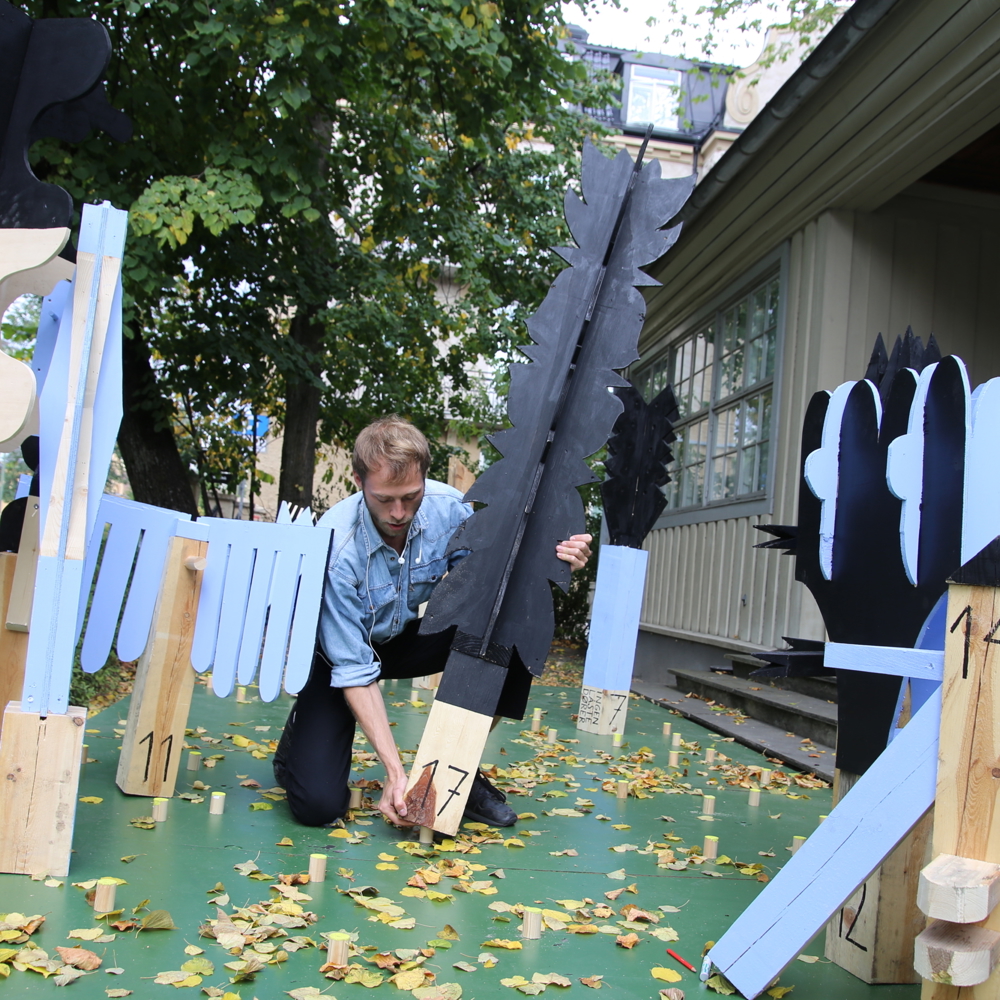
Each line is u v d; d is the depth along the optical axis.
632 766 4.11
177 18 6.43
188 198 5.89
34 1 6.33
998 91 5.01
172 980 1.61
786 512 6.85
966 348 6.78
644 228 2.70
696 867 2.59
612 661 5.07
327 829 2.67
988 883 1.27
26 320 9.62
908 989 1.85
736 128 17.19
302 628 2.60
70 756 2.11
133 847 2.35
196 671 2.90
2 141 2.20
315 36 5.99
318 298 8.92
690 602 8.73
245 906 1.99
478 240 10.49
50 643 2.12
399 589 2.73
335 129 9.66
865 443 1.82
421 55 6.80
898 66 5.23
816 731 4.95
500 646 2.61
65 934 1.78
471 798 2.88
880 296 6.66
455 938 1.91
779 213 7.12
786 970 1.93
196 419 11.07
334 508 2.74
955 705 1.42
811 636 6.38
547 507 2.63
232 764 3.50
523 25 7.40
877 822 1.56
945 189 6.80
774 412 7.18
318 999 1.58
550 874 2.42
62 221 2.17
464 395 15.26
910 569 1.63
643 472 5.21
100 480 2.20
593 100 11.59
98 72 2.17
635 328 2.63
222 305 8.20
